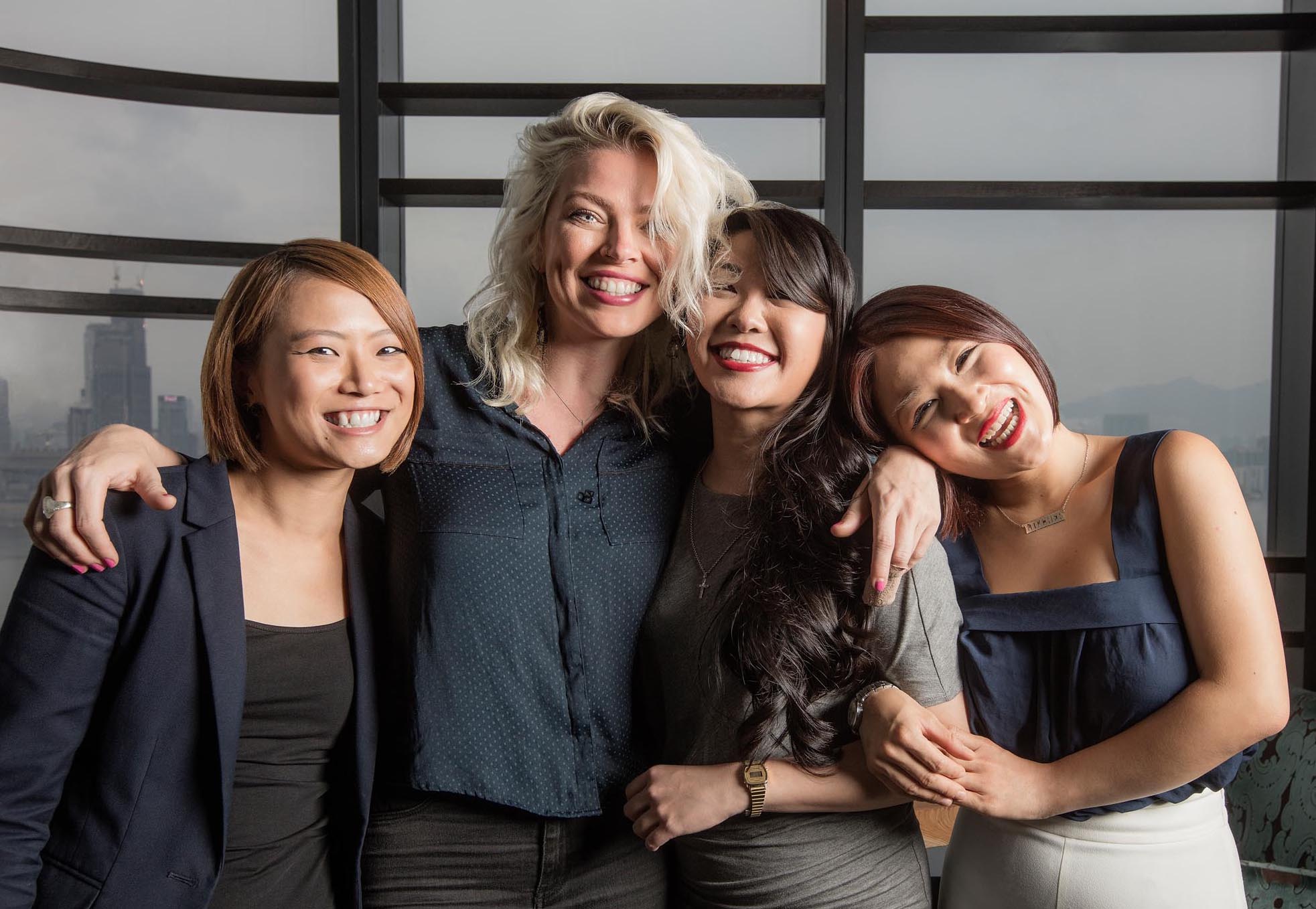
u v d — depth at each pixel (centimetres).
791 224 154
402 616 154
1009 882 149
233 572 133
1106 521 145
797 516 147
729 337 153
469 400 163
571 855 155
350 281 134
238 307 135
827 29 279
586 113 160
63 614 123
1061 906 143
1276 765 233
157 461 138
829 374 157
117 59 296
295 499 140
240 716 130
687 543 163
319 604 144
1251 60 300
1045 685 147
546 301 172
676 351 175
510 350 164
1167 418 305
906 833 155
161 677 127
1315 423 282
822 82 294
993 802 138
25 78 270
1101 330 305
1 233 265
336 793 146
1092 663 142
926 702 143
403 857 152
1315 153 286
